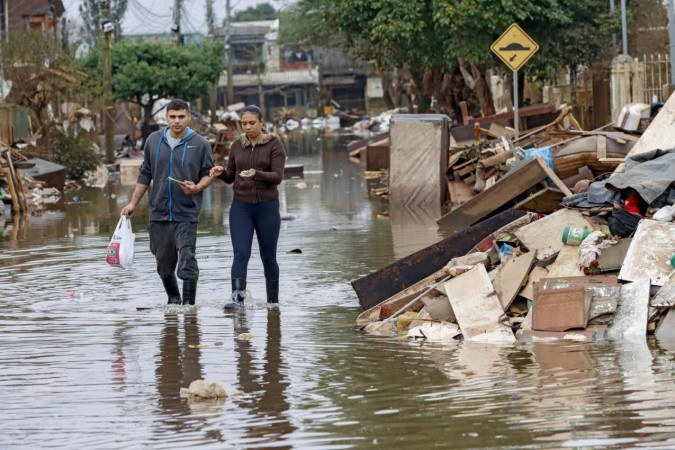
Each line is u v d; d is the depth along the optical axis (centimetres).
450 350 1016
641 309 1042
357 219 2342
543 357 960
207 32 10331
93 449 732
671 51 2795
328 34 7462
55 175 3609
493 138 2891
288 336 1109
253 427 772
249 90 14138
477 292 1112
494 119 3538
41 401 860
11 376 947
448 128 2777
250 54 14875
